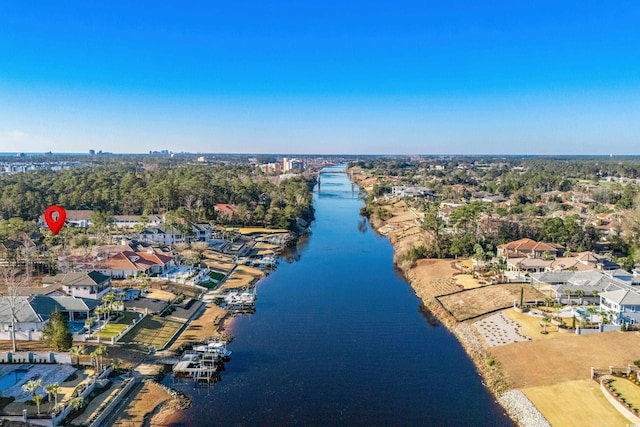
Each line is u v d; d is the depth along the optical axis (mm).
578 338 80188
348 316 100562
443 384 71438
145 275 116188
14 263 121188
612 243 152000
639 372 66438
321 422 60875
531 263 125688
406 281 128875
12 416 55688
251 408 63656
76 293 99062
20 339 77812
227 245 164625
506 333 85312
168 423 59500
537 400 64188
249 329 92125
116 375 69688
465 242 144125
